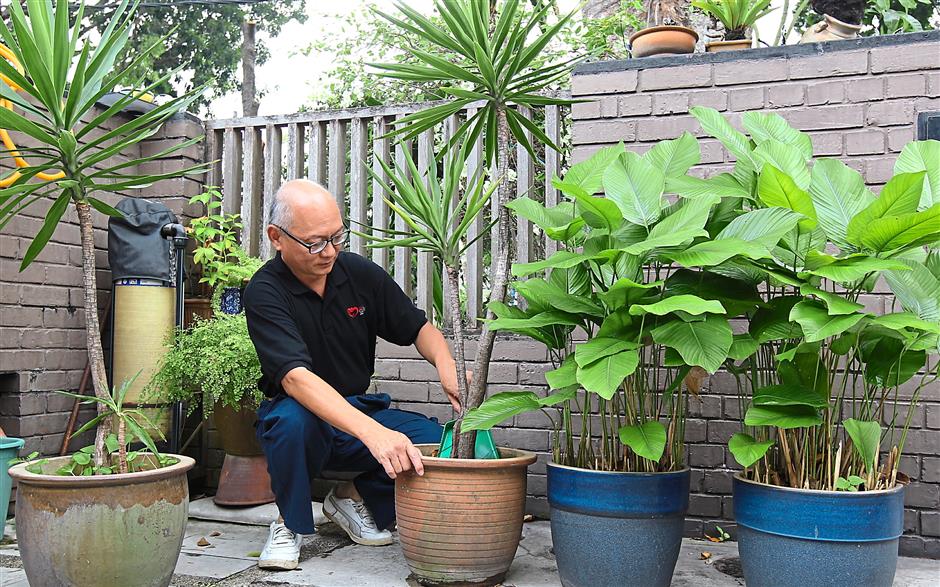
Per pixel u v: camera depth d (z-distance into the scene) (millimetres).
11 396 2883
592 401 2787
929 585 2104
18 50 1825
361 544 2473
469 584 2006
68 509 1730
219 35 12258
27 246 2916
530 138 3344
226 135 3453
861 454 1774
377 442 1965
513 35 2139
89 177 1921
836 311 1611
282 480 2172
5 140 2631
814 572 1724
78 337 3141
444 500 1952
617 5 5148
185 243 3021
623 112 2730
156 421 2840
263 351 2166
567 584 1979
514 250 3621
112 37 1974
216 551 2414
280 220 2141
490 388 2938
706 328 1779
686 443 2656
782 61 2596
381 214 3244
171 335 3006
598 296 1932
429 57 2154
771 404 1812
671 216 1859
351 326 2379
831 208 1886
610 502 1874
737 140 2066
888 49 2502
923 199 1850
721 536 2590
